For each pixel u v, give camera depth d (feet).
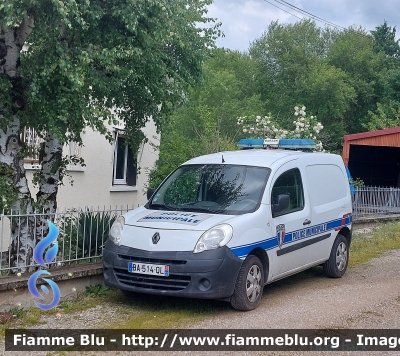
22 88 23.16
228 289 21.70
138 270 22.02
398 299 24.91
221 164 26.45
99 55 21.52
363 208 54.95
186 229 22.20
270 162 26.16
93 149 41.11
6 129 23.24
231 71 134.41
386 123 111.96
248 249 22.45
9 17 19.60
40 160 27.35
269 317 21.81
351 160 77.30
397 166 81.71
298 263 26.50
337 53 142.41
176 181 26.53
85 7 20.92
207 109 64.75
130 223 23.57
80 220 25.77
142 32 22.75
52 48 21.95
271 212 24.35
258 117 58.90
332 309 23.03
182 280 21.48
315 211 27.99
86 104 22.34
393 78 133.80
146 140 28.91
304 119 58.13
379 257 37.27
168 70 27.61
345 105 129.90
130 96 26.73
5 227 25.57
